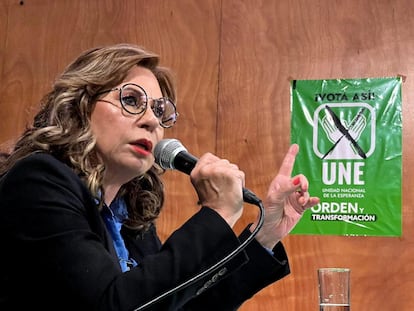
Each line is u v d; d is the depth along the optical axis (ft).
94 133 4.37
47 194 3.84
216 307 4.92
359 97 7.73
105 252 3.78
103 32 8.46
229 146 7.95
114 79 4.44
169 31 8.30
